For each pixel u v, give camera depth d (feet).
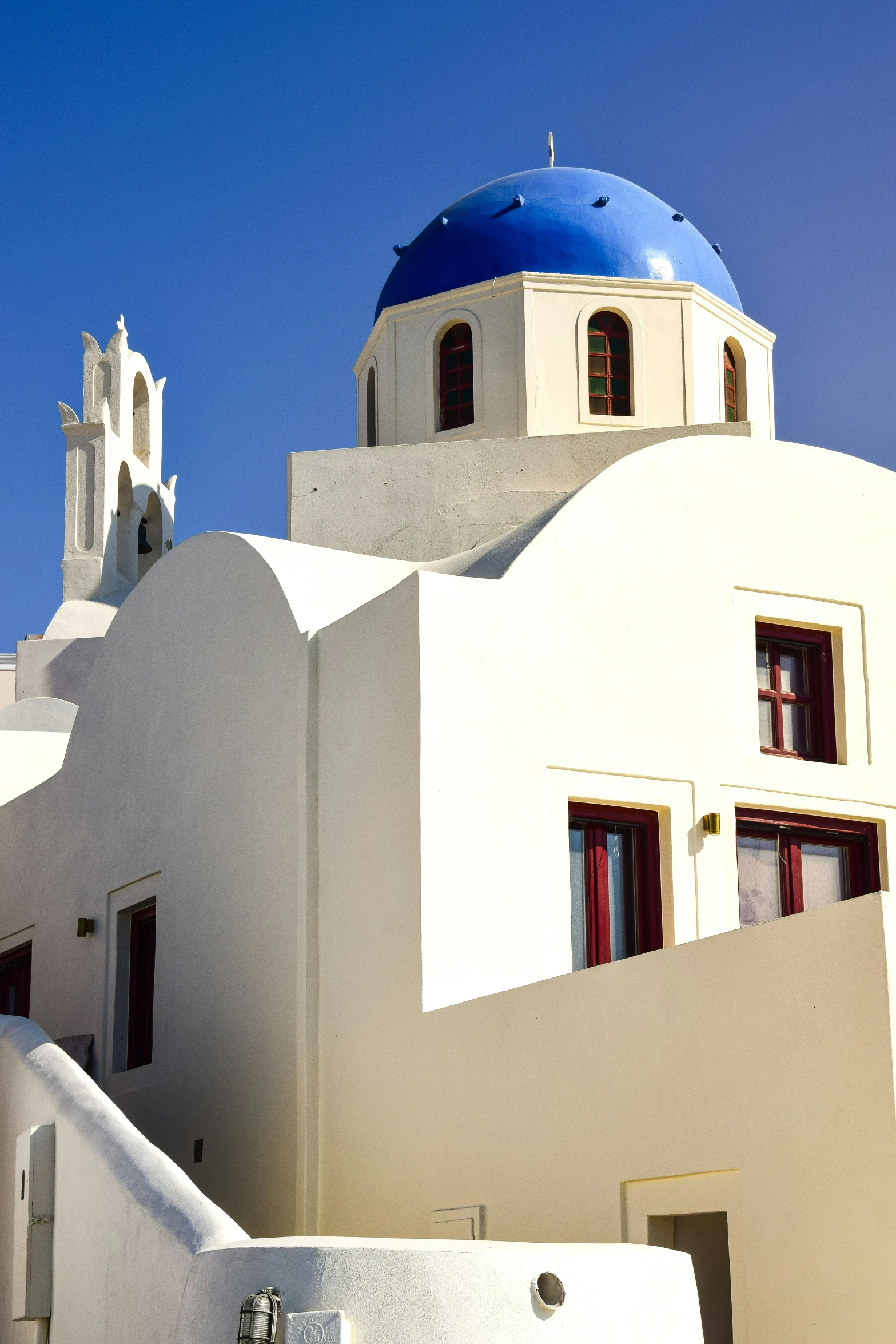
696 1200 23.65
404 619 31.53
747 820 34.55
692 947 24.36
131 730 44.93
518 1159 26.86
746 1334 22.41
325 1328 18.21
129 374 97.50
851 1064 21.43
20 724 66.90
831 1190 21.42
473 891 30.19
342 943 32.30
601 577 33.53
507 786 31.14
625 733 32.94
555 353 55.47
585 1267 18.92
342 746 33.42
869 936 21.45
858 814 35.55
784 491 36.37
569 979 26.61
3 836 53.16
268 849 35.73
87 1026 44.75
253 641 38.06
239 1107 35.24
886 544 37.45
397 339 57.93
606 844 33.17
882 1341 20.42
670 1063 24.36
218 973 37.47
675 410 55.47
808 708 36.27
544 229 57.21
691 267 57.82
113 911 44.57
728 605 35.04
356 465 51.72
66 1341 25.59
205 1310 19.56
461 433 55.77
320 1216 31.53
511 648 31.96
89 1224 25.17
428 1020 29.27
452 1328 18.25
